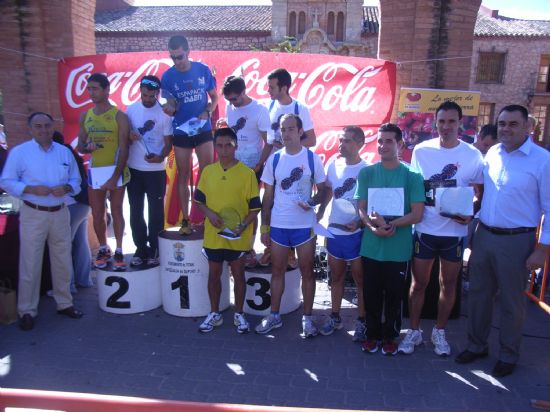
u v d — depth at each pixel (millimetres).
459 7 5871
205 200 4246
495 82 25562
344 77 6242
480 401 3309
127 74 6371
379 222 3646
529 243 3471
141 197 4891
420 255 3822
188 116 4715
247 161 4789
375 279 3830
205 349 4078
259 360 3891
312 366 3793
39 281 4551
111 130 4617
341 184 4102
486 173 3623
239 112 4734
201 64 4703
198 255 4609
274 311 4395
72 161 4555
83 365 3803
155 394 3404
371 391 3436
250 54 6355
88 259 5523
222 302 4844
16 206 5105
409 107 5871
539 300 4711
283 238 4164
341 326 4531
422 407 3238
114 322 4621
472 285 3764
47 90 6242
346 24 25516
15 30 6094
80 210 5152
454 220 3678
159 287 4965
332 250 4168
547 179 3314
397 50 6152
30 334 4355
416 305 4004
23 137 6328
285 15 24922
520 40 25062
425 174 3762
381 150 3670
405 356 3953
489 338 4301
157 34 25047
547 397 3363
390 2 6094
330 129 6320
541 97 25438
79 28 6453
